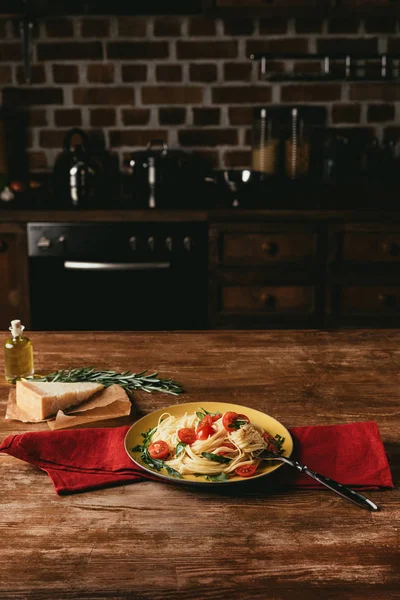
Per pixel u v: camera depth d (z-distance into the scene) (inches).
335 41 142.4
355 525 36.7
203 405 50.2
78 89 143.5
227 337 69.8
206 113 145.2
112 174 146.0
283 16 139.9
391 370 60.2
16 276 125.4
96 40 141.3
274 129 137.3
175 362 62.3
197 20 140.9
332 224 123.8
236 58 142.9
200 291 126.9
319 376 58.7
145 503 39.0
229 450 41.3
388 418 50.1
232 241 124.5
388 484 40.4
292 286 126.7
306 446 44.9
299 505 38.6
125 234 123.0
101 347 66.6
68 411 50.4
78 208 124.8
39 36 140.9
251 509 38.2
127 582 32.4
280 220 123.5
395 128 145.8
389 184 142.4
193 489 40.3
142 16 140.3
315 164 142.2
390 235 124.6
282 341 68.5
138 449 44.1
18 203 132.0
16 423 49.7
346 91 144.4
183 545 35.1
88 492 40.3
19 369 57.2
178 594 31.5
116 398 52.1
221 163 146.1
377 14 134.3
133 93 143.9
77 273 126.2
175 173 128.9
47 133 144.9
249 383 57.1
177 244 123.6
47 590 31.9
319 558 34.0
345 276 126.2
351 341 68.6
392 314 128.2
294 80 142.1
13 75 142.5
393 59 142.9
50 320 128.4
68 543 35.3
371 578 32.6
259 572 33.0
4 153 139.4
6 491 40.6
